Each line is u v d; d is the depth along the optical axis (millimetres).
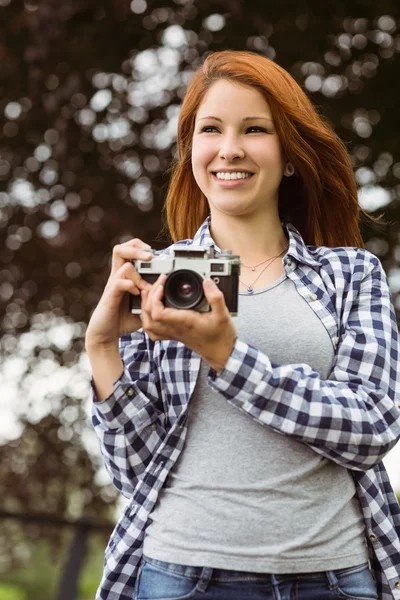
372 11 7125
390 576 2432
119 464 2500
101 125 7250
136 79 7238
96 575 12023
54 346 7605
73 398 7516
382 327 2471
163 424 2490
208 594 2250
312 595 2254
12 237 7516
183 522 2314
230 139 2514
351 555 2318
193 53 7148
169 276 2141
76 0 6746
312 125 2637
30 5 6934
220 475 2312
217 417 2363
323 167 2758
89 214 7363
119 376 2461
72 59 7051
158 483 2395
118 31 7086
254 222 2611
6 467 7453
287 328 2422
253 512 2268
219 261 2232
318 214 2842
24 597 12195
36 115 7309
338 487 2355
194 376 2402
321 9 7059
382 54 7211
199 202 2875
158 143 7270
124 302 2408
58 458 7434
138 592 2391
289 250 2545
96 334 2430
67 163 7230
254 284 2539
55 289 7566
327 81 7203
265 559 2232
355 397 2281
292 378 2234
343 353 2416
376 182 7281
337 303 2502
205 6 6992
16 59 7266
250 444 2320
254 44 7051
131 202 7324
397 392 2461
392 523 2512
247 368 2197
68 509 7461
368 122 7289
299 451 2318
